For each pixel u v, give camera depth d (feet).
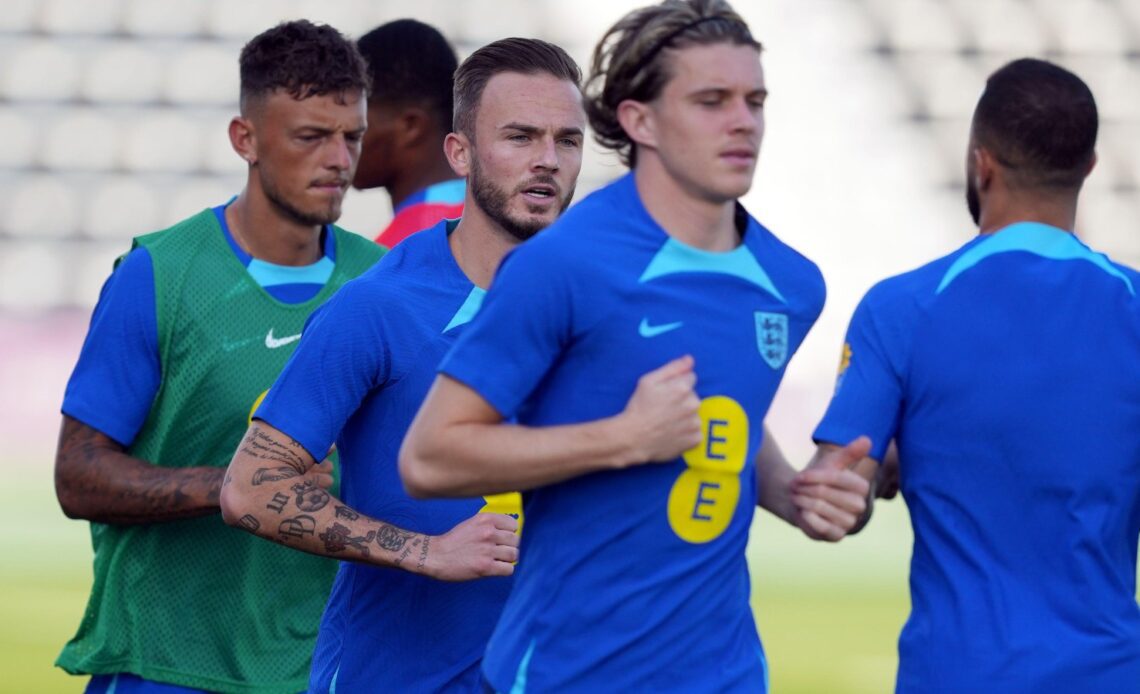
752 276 30.55
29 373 211.20
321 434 37.09
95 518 42.37
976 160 36.73
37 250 234.38
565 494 30.55
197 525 43.11
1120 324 35.29
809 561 134.92
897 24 252.83
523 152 37.78
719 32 28.99
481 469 29.14
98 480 41.83
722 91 28.91
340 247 45.75
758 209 239.91
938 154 243.81
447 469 29.40
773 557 136.98
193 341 43.06
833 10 253.03
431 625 38.09
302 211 42.96
